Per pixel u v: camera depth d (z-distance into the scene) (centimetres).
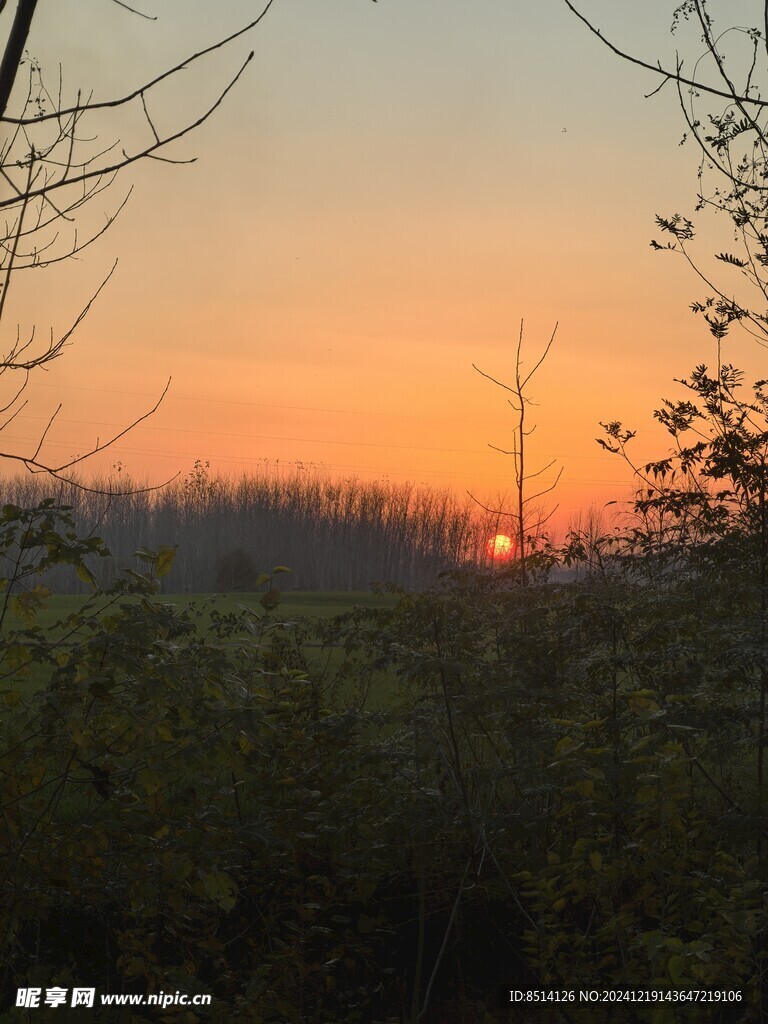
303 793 531
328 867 584
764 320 527
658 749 437
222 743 442
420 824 508
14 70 230
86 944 517
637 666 516
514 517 671
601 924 520
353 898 523
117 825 430
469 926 568
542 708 539
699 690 493
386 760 550
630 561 567
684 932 475
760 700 478
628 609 542
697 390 532
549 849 529
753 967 437
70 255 320
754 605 537
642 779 416
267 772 543
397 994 533
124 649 421
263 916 519
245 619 511
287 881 570
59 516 431
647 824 455
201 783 488
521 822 493
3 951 456
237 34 266
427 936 567
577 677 549
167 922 528
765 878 422
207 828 446
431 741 539
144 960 462
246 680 484
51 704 412
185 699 426
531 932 471
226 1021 451
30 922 524
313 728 543
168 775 430
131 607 453
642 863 465
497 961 552
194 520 9538
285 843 471
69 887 444
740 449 510
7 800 441
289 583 9250
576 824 497
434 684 567
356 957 552
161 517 9194
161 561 462
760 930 394
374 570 9538
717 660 486
